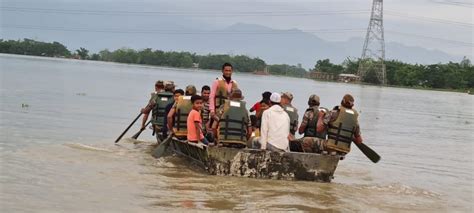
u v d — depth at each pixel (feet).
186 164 40.52
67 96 103.60
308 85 306.55
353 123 37.19
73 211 26.05
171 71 394.73
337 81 418.92
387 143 65.46
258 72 511.81
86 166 37.06
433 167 49.06
